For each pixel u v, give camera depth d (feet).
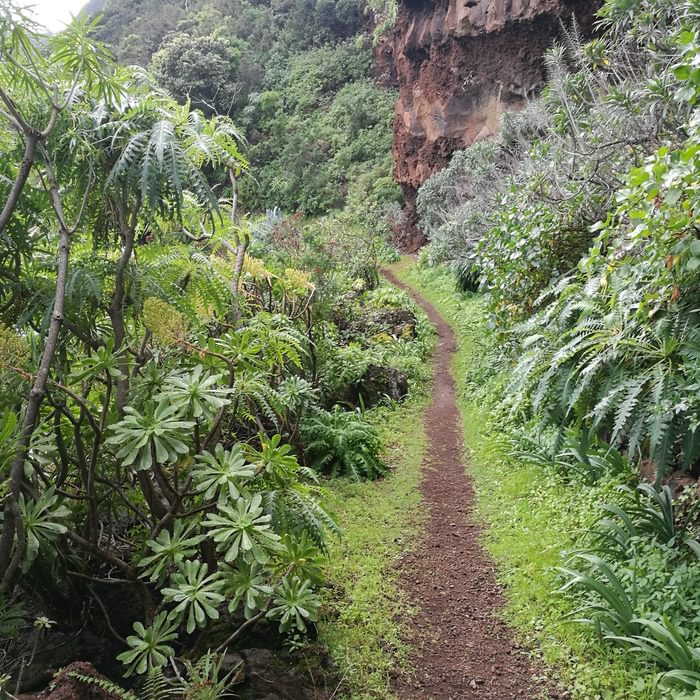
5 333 8.29
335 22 117.50
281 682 9.64
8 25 8.45
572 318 14.85
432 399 30.48
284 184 94.38
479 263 24.57
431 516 18.04
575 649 11.54
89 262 9.89
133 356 10.35
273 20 122.01
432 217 62.85
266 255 34.35
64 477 9.54
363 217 80.43
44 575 9.25
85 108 9.76
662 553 12.69
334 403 26.96
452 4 61.98
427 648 12.14
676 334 11.77
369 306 43.93
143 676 9.04
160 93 10.46
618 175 16.87
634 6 19.97
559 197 20.63
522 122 37.29
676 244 10.68
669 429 11.14
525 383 14.53
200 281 10.96
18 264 9.58
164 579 9.50
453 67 64.08
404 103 76.23
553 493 17.57
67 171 9.49
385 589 13.80
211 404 8.80
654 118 17.19
